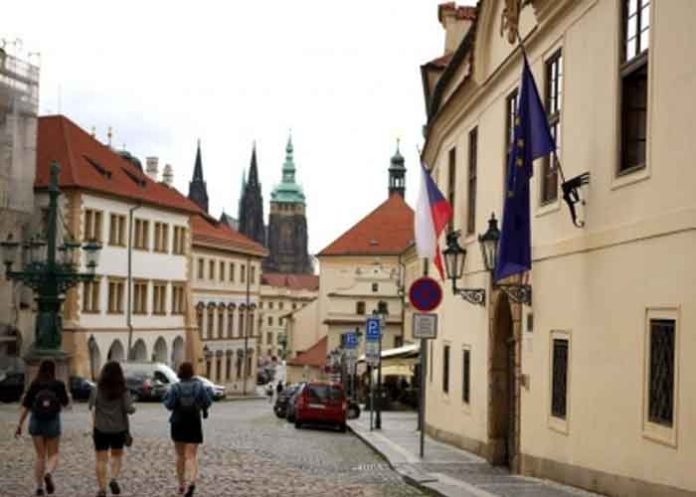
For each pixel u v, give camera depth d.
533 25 18.59
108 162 72.69
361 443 29.05
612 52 14.21
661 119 12.38
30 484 15.91
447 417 26.95
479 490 15.18
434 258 26.42
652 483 12.41
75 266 39.47
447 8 33.53
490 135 22.38
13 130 59.34
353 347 47.91
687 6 11.67
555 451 16.50
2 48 58.59
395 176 106.94
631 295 13.23
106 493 14.78
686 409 11.45
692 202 11.47
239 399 84.56
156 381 54.41
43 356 38.50
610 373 13.96
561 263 16.36
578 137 15.63
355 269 100.44
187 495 14.99
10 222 60.25
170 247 77.88
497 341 21.36
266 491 15.85
